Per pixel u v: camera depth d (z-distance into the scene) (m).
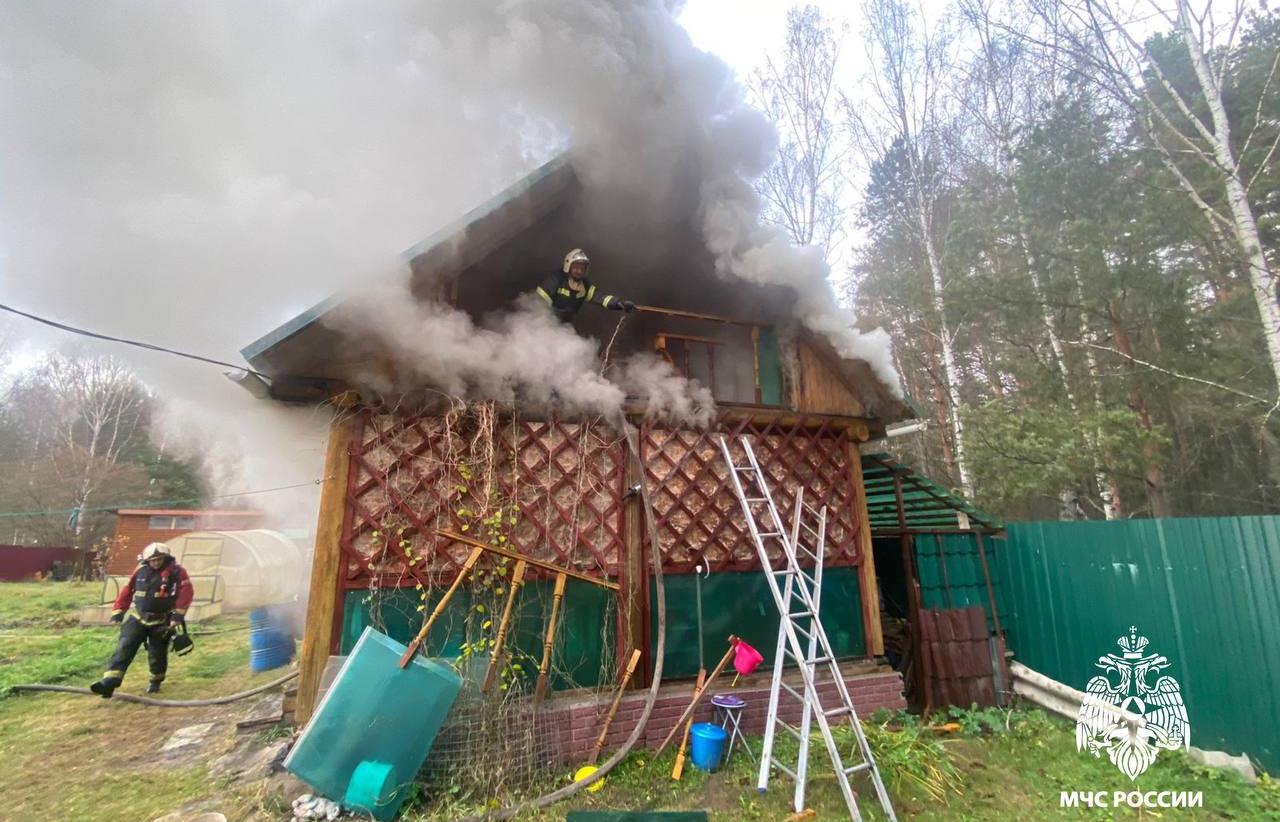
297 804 3.89
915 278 15.19
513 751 4.29
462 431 5.25
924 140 17.86
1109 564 6.38
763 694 5.43
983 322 13.18
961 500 7.40
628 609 5.42
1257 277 9.48
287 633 8.27
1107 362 12.16
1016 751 5.18
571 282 6.21
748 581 6.06
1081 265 11.41
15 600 15.88
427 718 4.00
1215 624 5.49
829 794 4.22
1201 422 11.84
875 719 5.65
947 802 4.22
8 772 4.73
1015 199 12.88
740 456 6.29
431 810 3.88
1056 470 10.09
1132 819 4.12
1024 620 7.26
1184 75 12.00
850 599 6.46
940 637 6.46
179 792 4.27
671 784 4.36
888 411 7.12
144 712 6.24
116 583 13.62
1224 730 5.36
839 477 6.75
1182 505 13.41
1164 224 10.82
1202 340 10.84
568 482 5.52
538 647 5.11
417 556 4.93
